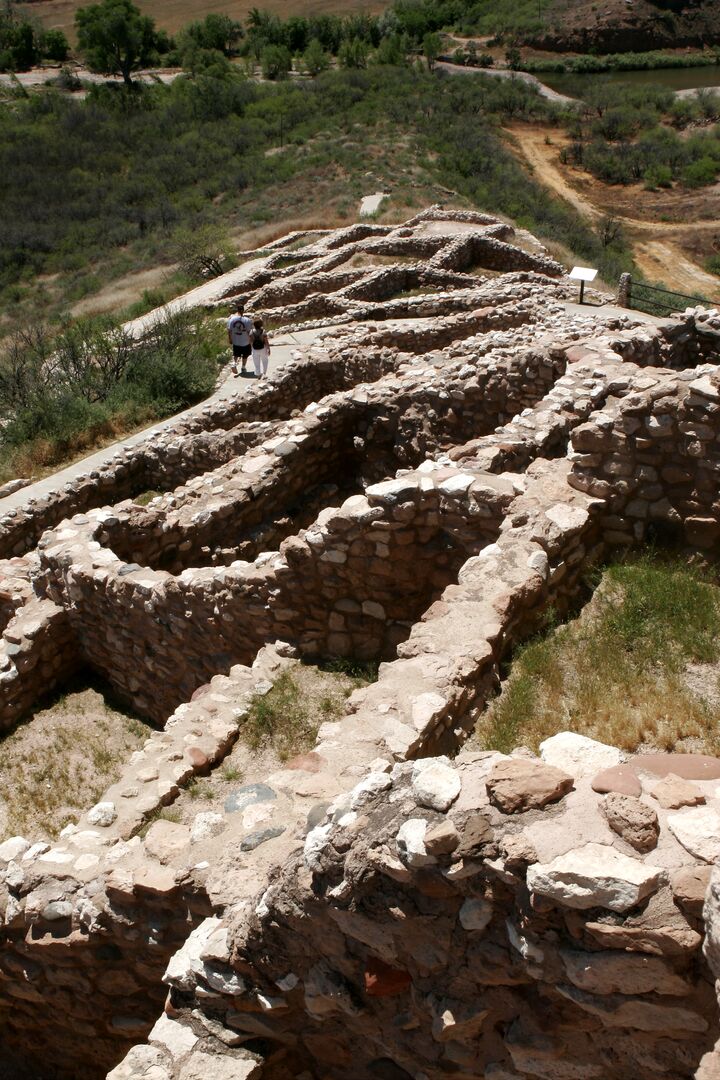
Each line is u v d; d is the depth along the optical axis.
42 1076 5.76
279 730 6.39
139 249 43.06
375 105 57.16
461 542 6.59
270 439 11.23
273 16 98.94
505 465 7.64
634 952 2.90
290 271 27.59
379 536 6.62
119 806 5.75
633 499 6.44
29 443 15.70
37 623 8.38
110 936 4.60
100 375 19.03
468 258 26.86
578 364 8.98
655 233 45.81
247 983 3.92
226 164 51.97
